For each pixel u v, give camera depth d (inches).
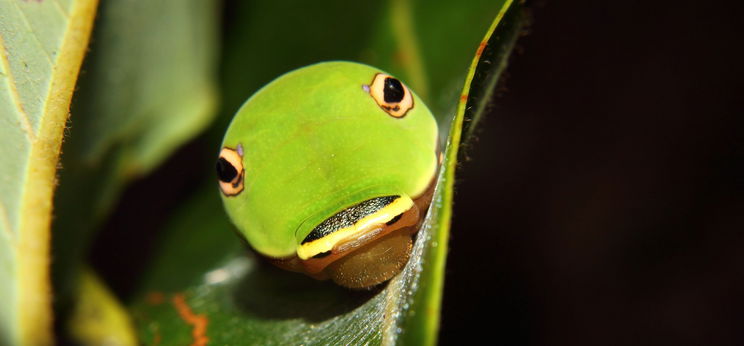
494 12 3.9
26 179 3.5
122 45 3.9
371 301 3.4
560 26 4.8
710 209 4.7
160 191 4.6
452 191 3.1
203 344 3.7
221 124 4.2
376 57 4.0
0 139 3.5
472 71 3.2
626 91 4.8
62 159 3.8
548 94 4.9
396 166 3.4
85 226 3.9
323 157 3.4
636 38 4.8
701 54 4.8
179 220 4.2
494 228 4.8
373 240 3.4
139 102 4.0
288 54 4.1
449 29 3.9
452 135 3.1
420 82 3.9
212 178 4.2
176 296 4.0
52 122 3.4
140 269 4.2
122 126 4.0
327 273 3.5
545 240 4.8
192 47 4.1
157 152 4.2
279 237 3.5
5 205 3.6
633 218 4.7
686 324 4.7
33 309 3.7
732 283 4.6
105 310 3.9
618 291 4.7
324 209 3.4
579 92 4.9
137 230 4.5
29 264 3.6
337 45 4.1
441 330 4.6
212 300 3.9
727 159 4.7
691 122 4.8
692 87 4.8
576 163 4.8
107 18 3.8
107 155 4.0
